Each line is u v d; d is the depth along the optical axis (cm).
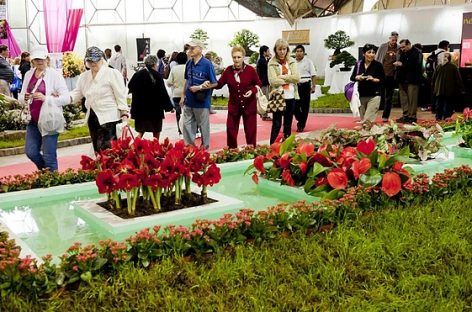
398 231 322
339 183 390
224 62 2284
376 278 270
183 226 325
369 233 324
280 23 2148
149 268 268
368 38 1878
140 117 757
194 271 266
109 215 359
